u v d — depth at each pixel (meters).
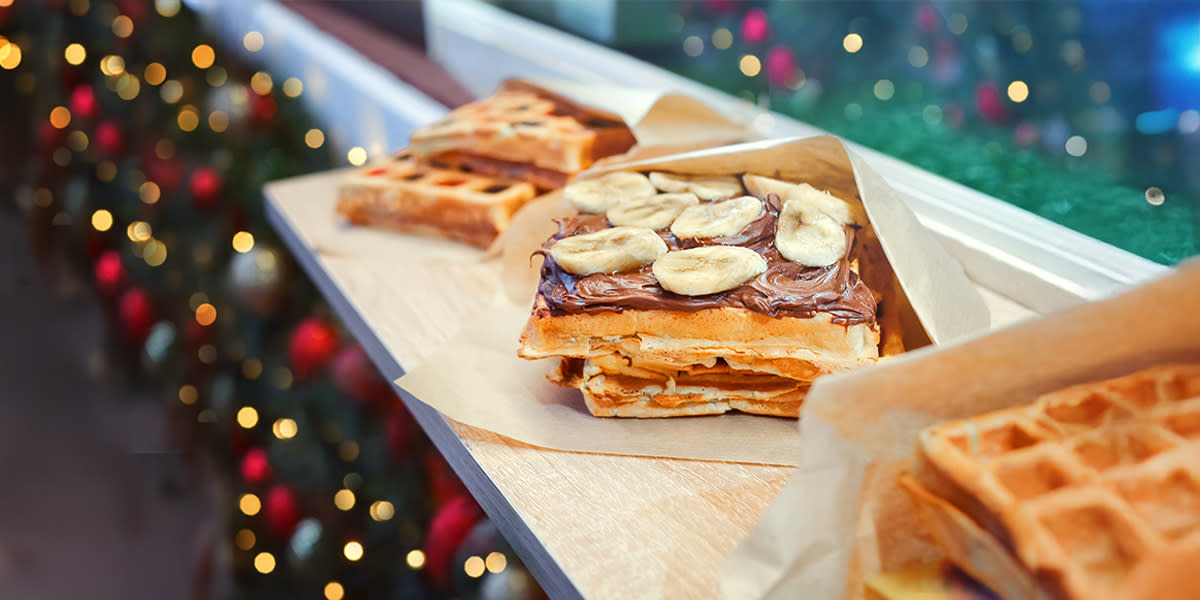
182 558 0.88
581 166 0.60
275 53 1.10
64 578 0.86
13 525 0.92
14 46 1.48
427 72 0.95
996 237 0.55
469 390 0.49
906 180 0.61
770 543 0.39
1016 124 0.61
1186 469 0.36
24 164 1.67
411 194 0.62
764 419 0.48
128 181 1.04
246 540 0.74
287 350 0.77
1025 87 0.60
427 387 0.49
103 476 0.99
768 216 0.50
